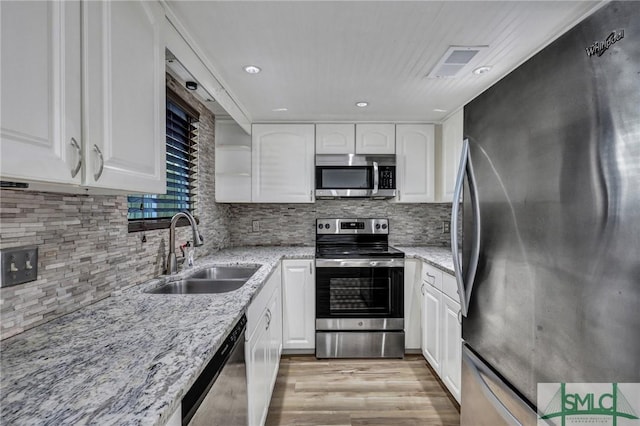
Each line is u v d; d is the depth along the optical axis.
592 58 0.75
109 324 1.04
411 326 2.79
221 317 1.11
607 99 0.71
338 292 2.76
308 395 2.21
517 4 1.34
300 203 3.36
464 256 1.34
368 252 2.83
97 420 0.57
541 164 0.91
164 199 2.01
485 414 1.20
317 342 2.75
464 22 1.48
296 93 2.36
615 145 0.70
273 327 2.20
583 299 0.77
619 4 0.69
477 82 2.16
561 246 0.84
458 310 1.97
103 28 0.91
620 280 0.69
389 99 2.49
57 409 0.60
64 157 0.77
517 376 1.01
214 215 2.91
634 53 0.66
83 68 0.83
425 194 3.08
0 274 0.91
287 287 2.78
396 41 1.64
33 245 1.01
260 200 3.03
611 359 0.71
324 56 1.80
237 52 1.75
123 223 1.50
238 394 1.22
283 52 1.75
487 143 1.17
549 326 0.88
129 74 1.04
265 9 1.38
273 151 3.05
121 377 0.72
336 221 3.33
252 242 3.36
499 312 1.10
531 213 0.95
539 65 0.91
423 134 3.09
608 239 0.71
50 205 1.08
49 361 0.79
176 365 0.77
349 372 2.53
